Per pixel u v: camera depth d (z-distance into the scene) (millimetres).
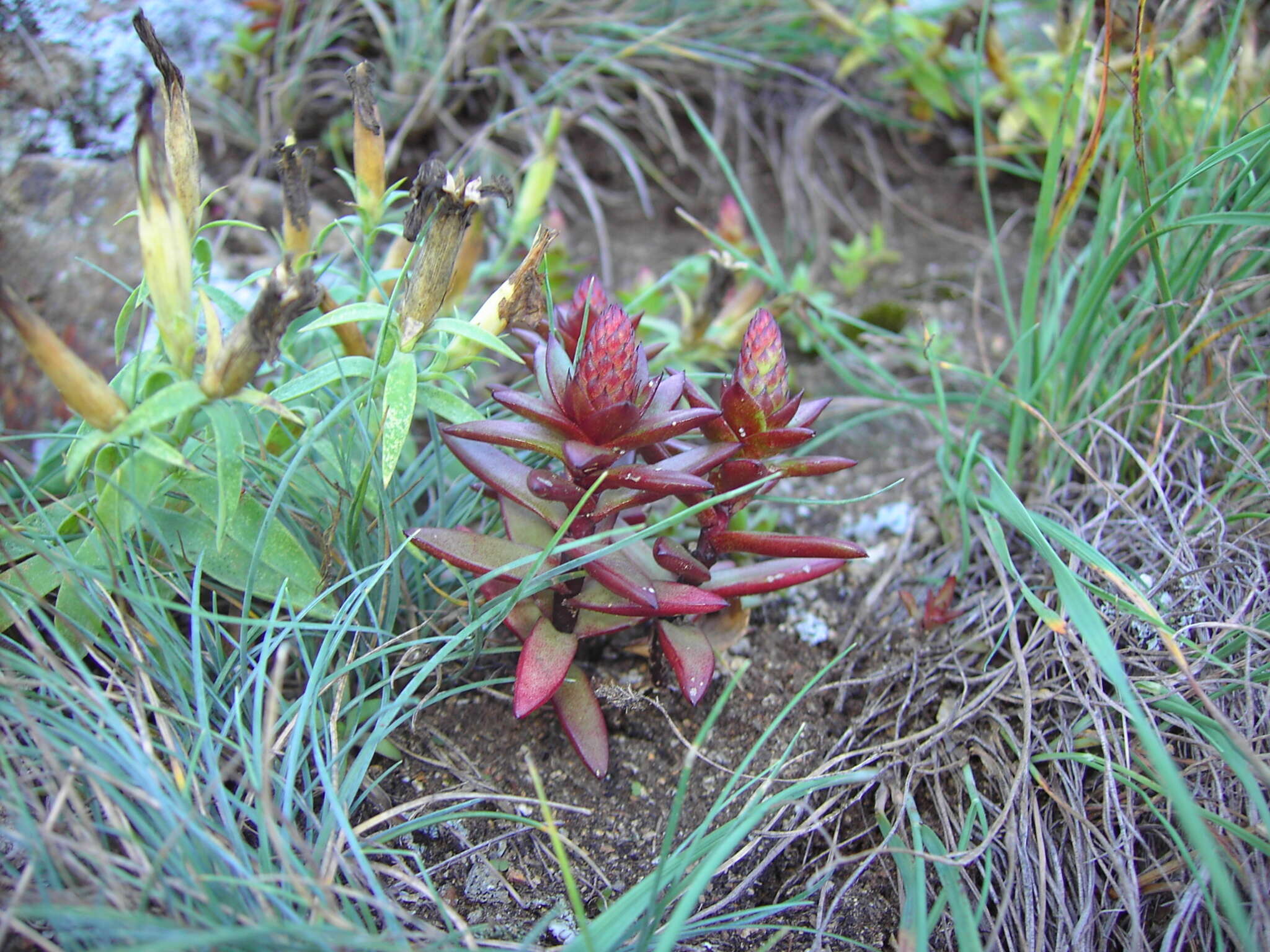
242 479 199
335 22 376
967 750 230
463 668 224
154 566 220
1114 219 296
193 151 208
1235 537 245
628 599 202
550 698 221
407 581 239
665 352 313
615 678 243
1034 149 375
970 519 276
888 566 279
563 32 410
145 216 184
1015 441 282
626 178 402
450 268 209
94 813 188
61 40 303
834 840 214
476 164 367
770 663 253
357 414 211
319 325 204
